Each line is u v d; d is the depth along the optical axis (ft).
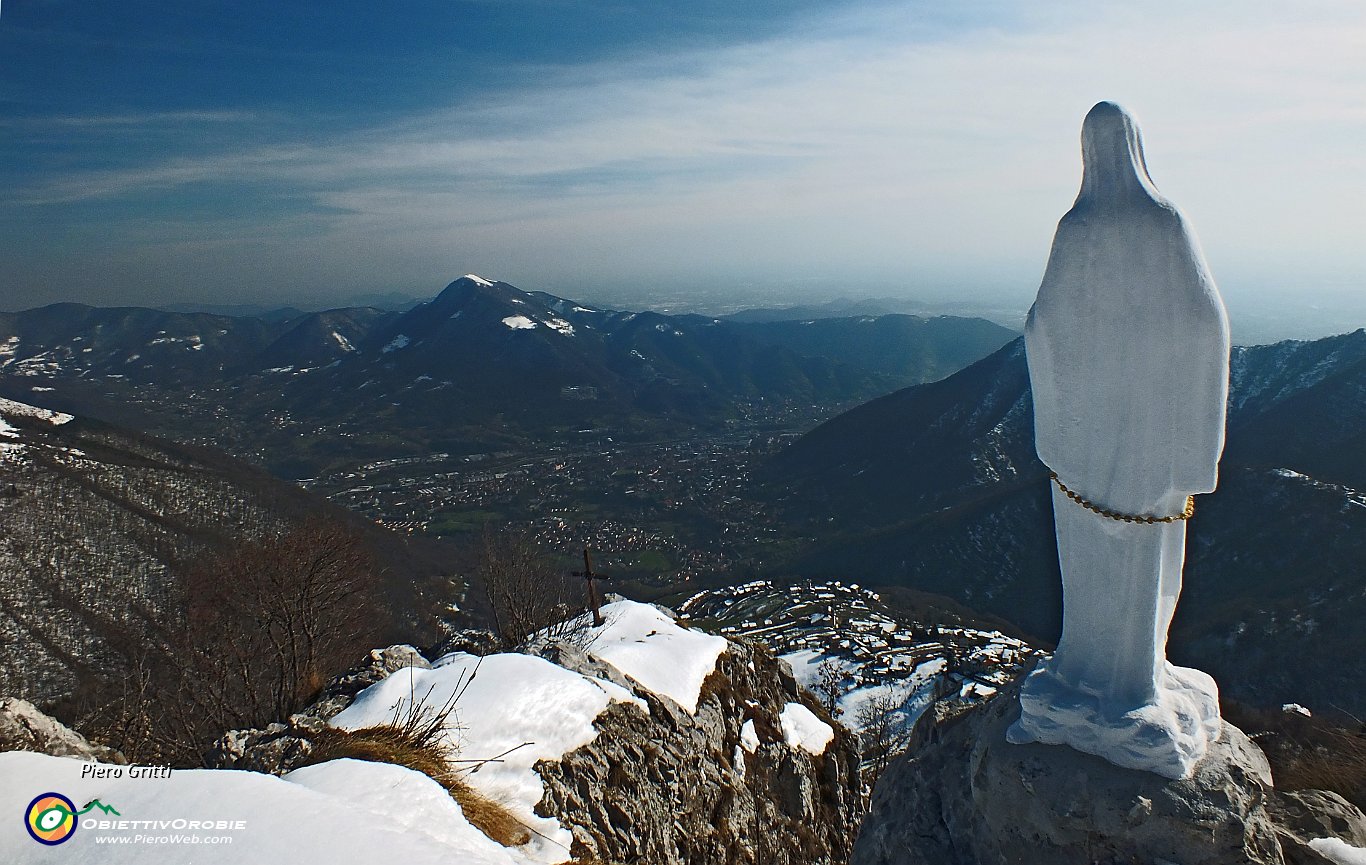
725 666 59.47
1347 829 23.20
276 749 31.27
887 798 27.73
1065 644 23.09
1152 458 20.21
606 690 41.27
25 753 19.26
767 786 53.57
